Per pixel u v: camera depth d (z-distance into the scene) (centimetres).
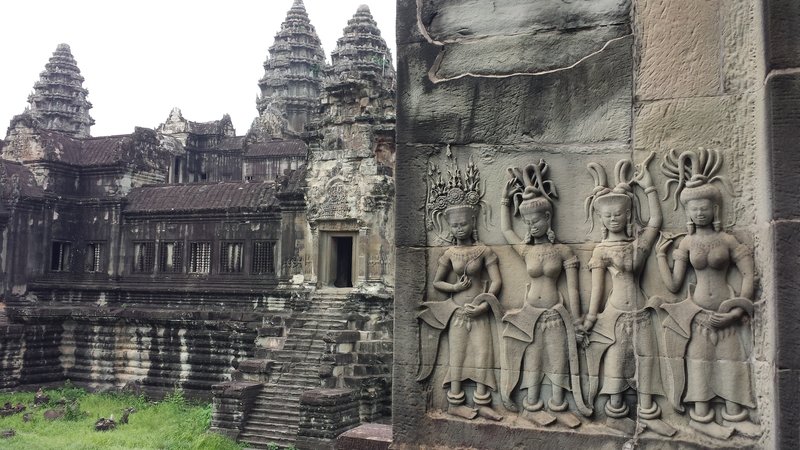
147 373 3650
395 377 889
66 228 4291
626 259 795
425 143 907
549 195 848
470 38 914
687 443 751
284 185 3706
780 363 675
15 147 4325
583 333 813
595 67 846
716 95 787
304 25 8625
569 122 851
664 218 796
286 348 3094
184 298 3916
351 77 3456
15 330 3594
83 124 8475
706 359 757
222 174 6769
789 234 681
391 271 3341
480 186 878
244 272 3819
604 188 821
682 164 788
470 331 863
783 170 690
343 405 2650
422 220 900
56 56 8438
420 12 940
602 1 862
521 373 839
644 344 783
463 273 866
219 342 3503
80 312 3788
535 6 888
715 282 760
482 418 849
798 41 697
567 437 802
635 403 792
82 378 3775
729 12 788
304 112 8375
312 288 3462
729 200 768
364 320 3162
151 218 4128
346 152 3441
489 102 887
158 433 2770
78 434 2728
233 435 2731
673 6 816
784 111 695
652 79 818
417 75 925
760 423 729
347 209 3397
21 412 3123
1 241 4012
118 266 4191
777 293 682
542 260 832
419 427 870
